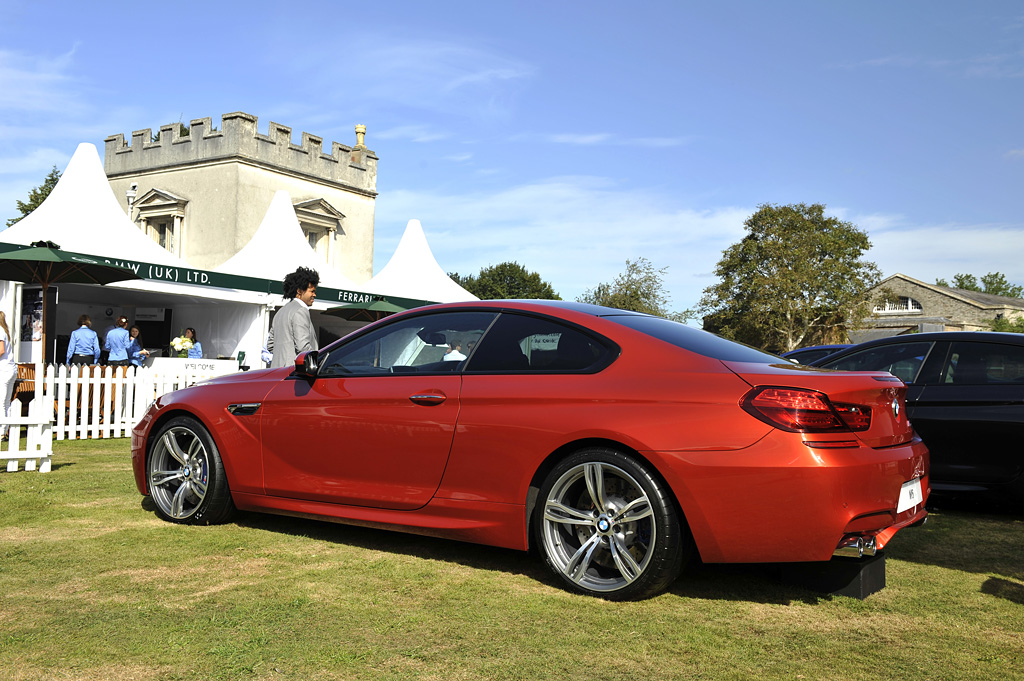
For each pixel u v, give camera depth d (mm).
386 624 2906
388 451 3854
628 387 3328
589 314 3729
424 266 22422
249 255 17500
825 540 2951
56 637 2703
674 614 3078
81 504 5070
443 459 3682
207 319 16859
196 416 4586
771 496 2979
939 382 5516
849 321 53469
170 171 29484
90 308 19172
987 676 2512
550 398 3451
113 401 10148
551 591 3361
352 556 3881
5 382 8188
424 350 3988
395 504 3834
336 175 32281
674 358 3379
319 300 16953
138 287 13641
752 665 2578
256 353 16031
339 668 2492
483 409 3596
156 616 2934
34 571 3514
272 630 2814
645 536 3225
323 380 4219
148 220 29812
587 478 3324
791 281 52938
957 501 5855
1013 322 59250
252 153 28500
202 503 4480
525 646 2713
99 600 3117
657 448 3125
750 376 3178
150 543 4070
